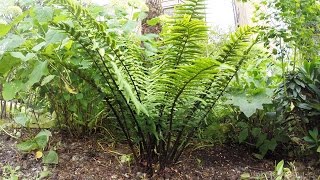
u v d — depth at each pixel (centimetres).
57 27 127
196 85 134
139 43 189
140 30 243
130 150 170
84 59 136
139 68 149
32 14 141
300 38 168
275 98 185
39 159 154
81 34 128
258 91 166
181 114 148
